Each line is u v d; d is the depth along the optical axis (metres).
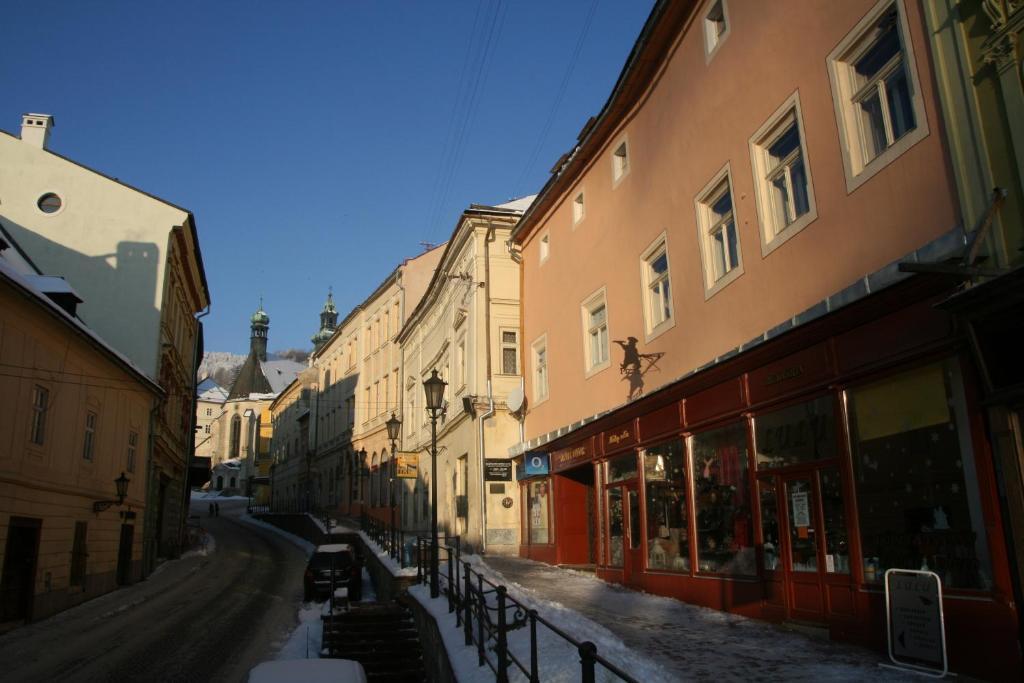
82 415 19.56
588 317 18.47
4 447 15.27
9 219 27.44
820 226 9.78
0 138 27.92
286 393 75.31
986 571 6.97
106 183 28.59
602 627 9.27
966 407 7.30
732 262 12.29
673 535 13.29
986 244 7.06
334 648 13.73
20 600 16.17
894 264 8.15
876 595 8.29
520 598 11.65
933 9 7.89
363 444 48.41
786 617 9.91
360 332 51.22
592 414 17.64
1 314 15.07
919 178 8.07
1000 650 6.71
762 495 10.66
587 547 19.45
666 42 14.48
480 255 25.53
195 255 33.59
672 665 7.78
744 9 11.80
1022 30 6.84
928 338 7.73
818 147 9.89
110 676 11.28
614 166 17.08
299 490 65.88
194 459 40.38
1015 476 6.66
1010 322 6.63
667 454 13.67
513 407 23.08
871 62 9.21
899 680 6.98
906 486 8.02
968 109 7.40
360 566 22.06
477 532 23.73
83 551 19.69
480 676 8.37
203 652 13.16
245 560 33.59
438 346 32.53
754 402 10.91
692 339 13.17
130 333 27.36
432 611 12.86
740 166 11.82
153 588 23.05
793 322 9.77
